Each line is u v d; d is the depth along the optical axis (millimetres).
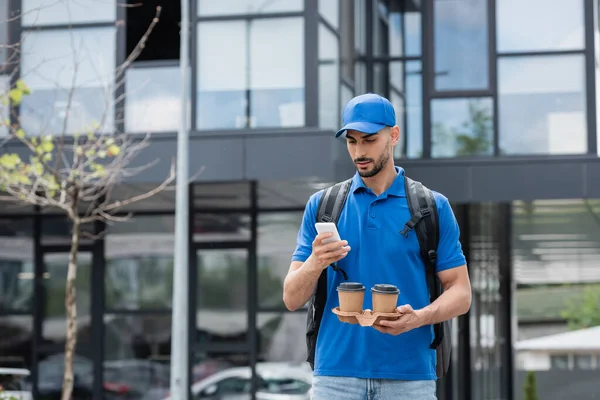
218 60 11773
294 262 3881
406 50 13211
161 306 13062
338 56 11766
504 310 14141
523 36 12883
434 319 3574
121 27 12133
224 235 12844
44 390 13188
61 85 12102
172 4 16031
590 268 13945
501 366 14023
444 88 13031
